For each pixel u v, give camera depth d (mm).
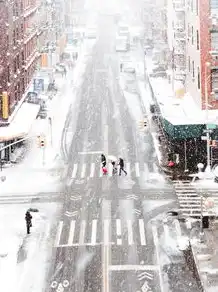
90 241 40250
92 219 44281
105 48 136875
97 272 35406
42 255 38219
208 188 50625
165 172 55406
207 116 53406
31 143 66625
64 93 91812
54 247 39438
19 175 55750
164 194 49375
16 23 69000
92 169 56906
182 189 50562
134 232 41531
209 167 54250
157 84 82938
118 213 45312
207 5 56625
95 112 79438
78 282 34188
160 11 105625
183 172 55188
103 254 38000
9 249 39312
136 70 108000
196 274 34750
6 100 60375
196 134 55219
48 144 65500
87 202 48000
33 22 85500
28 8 81250
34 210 46062
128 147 63719
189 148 57000
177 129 55250
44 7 101375
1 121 61438
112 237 40781
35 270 36062
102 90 93375
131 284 33688
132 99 86688
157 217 44312
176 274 34844
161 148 63062
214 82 58188
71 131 70438
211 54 57219
